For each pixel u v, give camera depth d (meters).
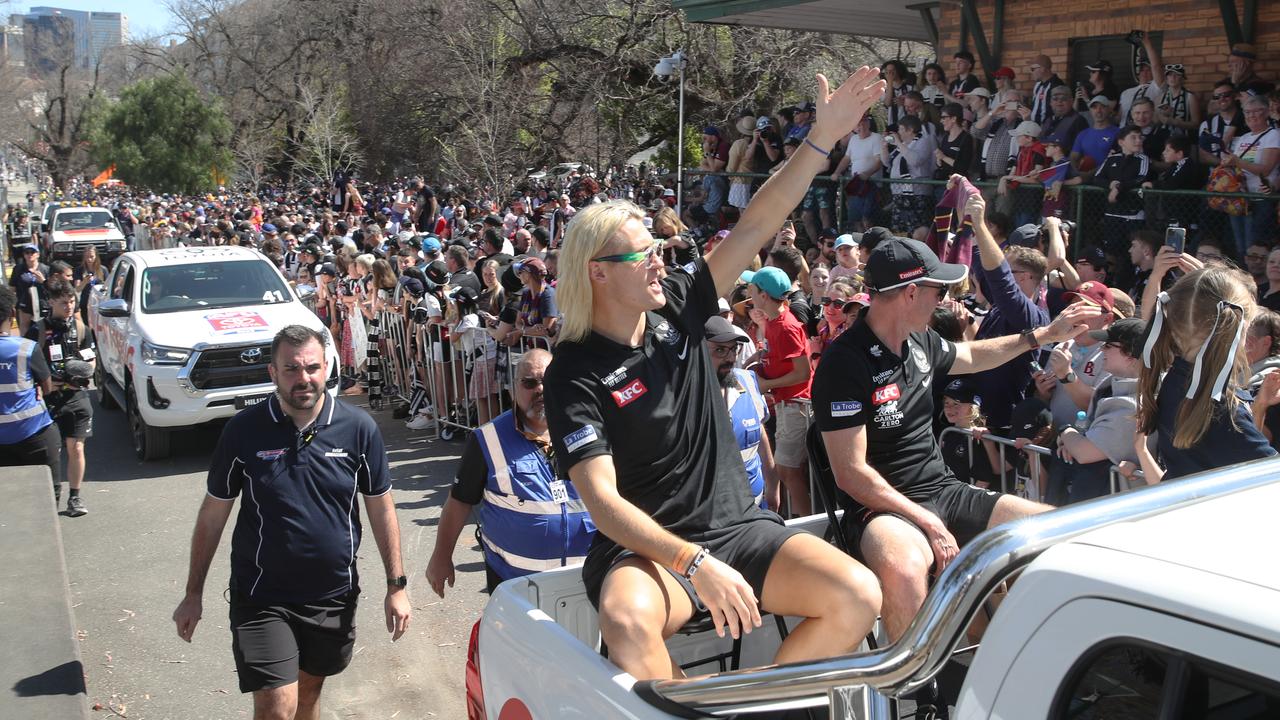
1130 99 9.22
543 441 4.01
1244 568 1.54
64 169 73.06
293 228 18.83
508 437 4.03
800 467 6.18
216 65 54.38
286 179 44.12
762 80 21.61
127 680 5.38
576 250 2.57
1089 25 10.84
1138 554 1.63
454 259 10.15
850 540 3.12
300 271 14.64
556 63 24.91
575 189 19.47
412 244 12.32
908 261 3.03
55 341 9.62
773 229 2.91
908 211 10.02
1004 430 5.08
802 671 1.97
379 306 11.02
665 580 2.54
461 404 9.61
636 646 2.40
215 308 9.97
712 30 21.88
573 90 24.45
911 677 1.82
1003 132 9.66
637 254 2.52
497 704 2.83
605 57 24.05
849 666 1.89
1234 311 2.96
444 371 9.67
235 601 3.94
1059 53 11.23
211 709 5.07
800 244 11.48
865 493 3.00
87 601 6.42
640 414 2.57
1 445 7.23
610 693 2.32
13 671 4.39
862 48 22.36
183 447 9.95
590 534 4.03
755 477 4.56
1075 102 9.74
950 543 2.87
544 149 25.44
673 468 2.61
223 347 9.17
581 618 3.01
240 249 10.98
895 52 24.12
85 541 7.51
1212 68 9.73
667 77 22.42
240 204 33.19
